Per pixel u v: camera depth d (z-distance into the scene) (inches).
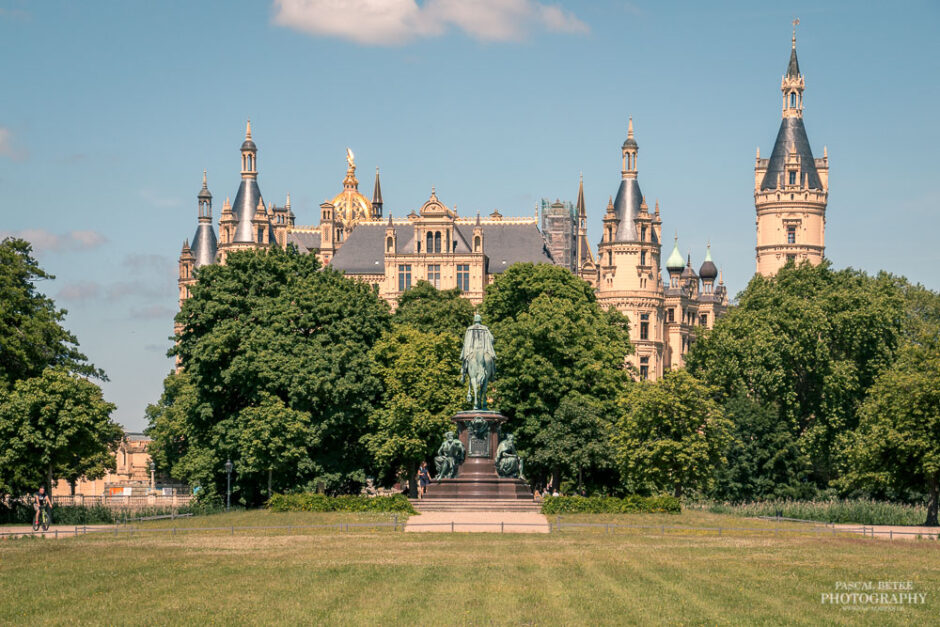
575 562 1825.8
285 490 3235.7
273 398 3179.1
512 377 3634.4
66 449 2982.3
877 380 3722.9
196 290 3501.5
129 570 1750.7
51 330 3262.8
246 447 3144.7
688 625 1350.9
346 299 3553.2
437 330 4212.6
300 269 3735.2
